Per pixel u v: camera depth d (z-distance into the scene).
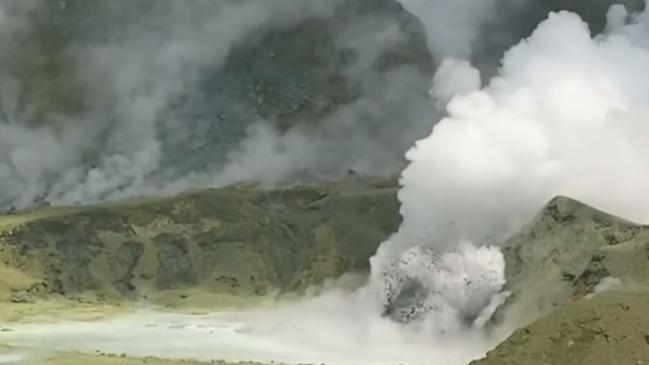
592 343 40.81
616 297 43.62
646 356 39.09
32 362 59.19
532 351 42.06
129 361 60.22
